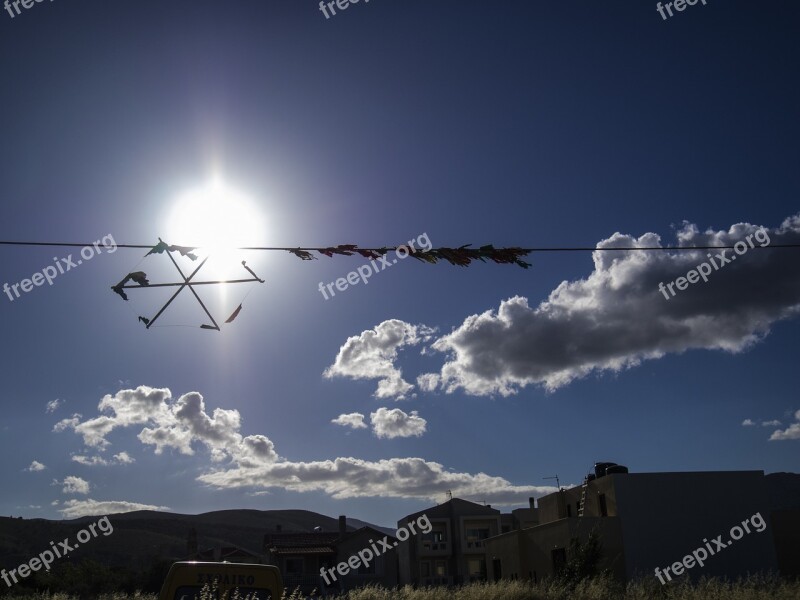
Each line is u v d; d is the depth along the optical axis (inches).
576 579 1147.3
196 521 6220.5
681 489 1412.4
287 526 7480.3
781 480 3442.4
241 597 415.2
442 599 1127.0
